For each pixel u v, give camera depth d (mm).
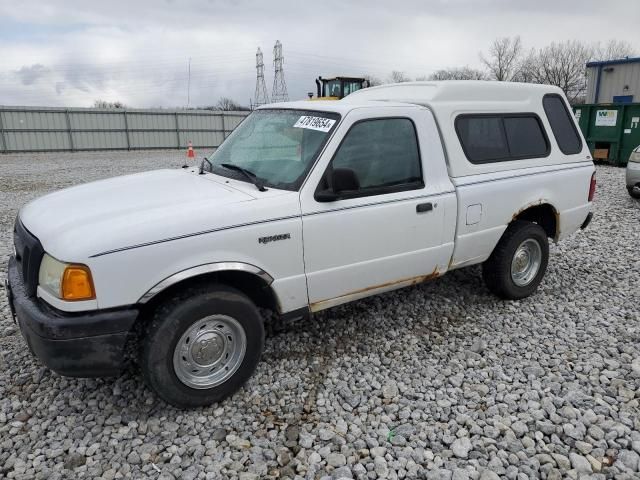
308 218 3531
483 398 3520
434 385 3688
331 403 3482
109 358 3000
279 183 3656
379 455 2965
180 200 3396
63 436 3146
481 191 4430
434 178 4180
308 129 3861
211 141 34469
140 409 3400
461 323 4695
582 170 5289
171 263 3070
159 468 2889
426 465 2902
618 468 2850
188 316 3150
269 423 3268
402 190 3992
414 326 4625
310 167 3596
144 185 3838
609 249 6965
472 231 4469
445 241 4320
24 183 15070
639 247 7035
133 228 3004
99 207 3363
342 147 3699
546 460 2918
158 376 3145
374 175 3875
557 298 5277
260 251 3369
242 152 4160
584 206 5402
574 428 3172
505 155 4711
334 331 4500
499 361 4023
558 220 5176
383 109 3949
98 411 3385
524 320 4758
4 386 3660
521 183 4734
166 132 32750
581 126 17594
